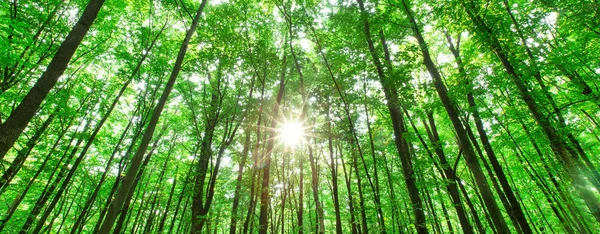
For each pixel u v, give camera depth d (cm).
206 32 1025
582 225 1009
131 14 1119
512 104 973
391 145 1442
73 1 972
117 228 1083
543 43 883
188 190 941
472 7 806
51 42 911
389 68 849
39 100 392
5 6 769
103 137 1317
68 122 1127
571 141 827
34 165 1143
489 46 812
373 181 1457
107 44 1148
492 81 823
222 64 1039
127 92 1288
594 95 750
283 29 1385
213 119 1062
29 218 984
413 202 771
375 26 909
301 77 1142
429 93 880
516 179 1445
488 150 843
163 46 1107
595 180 780
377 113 1284
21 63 768
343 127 1273
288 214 2452
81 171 1267
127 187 458
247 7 1156
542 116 770
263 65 1120
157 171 1767
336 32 1012
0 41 673
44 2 898
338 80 1124
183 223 1555
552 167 995
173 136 1560
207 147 990
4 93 823
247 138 1231
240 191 1226
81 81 1155
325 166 2112
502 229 643
